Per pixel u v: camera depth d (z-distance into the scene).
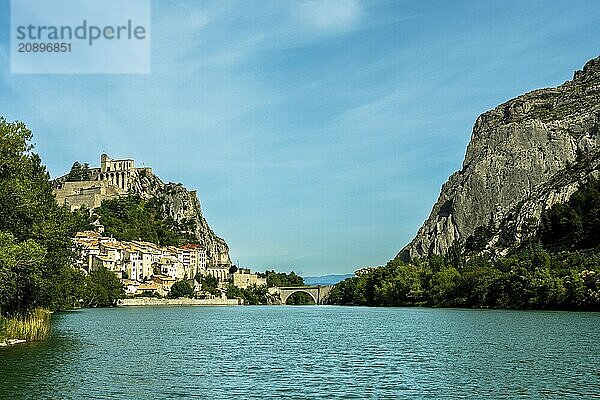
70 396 56.09
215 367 75.19
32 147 95.25
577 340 100.81
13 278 82.75
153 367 74.19
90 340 105.25
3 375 65.19
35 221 91.88
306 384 63.53
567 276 198.12
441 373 69.75
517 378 65.62
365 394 58.44
